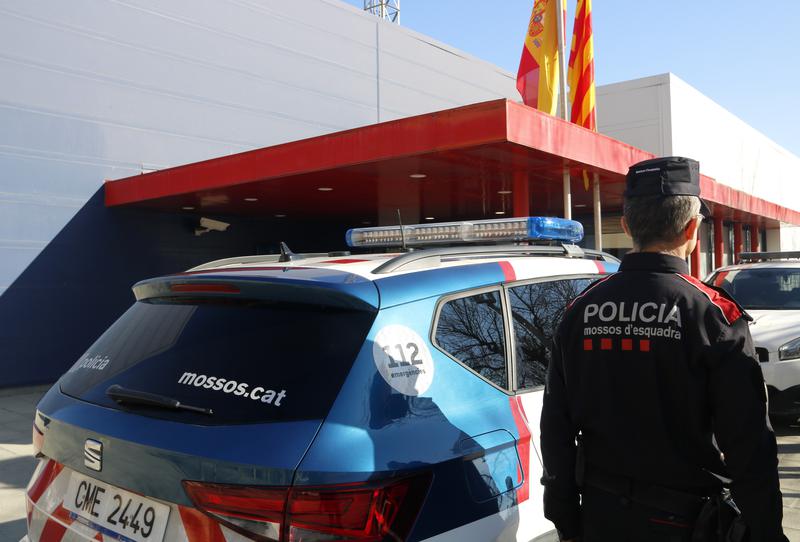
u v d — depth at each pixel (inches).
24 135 418.6
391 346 76.1
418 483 69.0
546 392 77.3
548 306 105.7
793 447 223.3
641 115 806.5
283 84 576.1
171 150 496.7
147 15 483.5
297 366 73.0
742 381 64.2
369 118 654.5
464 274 92.2
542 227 124.3
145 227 488.7
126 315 98.0
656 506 67.9
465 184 403.5
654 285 69.8
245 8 548.4
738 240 798.5
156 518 70.9
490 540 75.3
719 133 930.7
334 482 63.6
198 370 77.8
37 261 426.0
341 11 629.9
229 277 83.2
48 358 430.6
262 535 63.4
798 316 258.2
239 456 65.7
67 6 438.6
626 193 76.0
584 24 428.1
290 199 455.8
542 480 75.7
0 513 180.1
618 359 69.8
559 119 307.9
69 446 82.7
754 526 63.6
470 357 85.7
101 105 457.1
